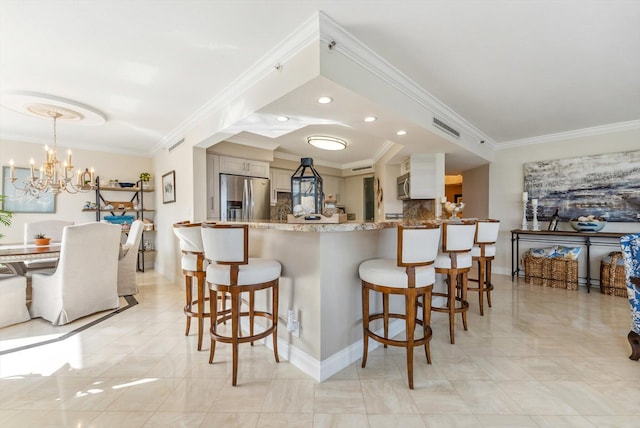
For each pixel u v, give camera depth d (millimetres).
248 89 2605
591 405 1611
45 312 2889
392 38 2018
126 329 2705
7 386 1794
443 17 1802
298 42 1968
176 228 2426
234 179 4590
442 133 3377
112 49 2145
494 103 3209
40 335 2557
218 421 1493
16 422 1479
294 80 2059
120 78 2598
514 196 4902
